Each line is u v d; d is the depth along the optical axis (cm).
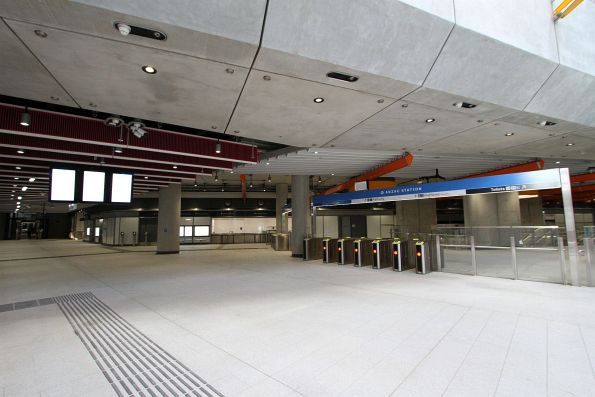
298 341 414
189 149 938
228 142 1014
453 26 500
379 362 349
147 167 1188
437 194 1043
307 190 1584
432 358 357
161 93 595
